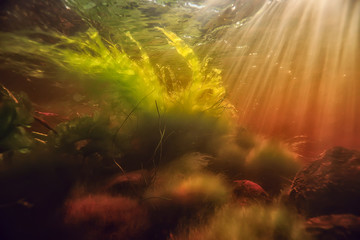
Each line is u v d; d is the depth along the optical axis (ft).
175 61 31.07
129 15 22.27
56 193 6.79
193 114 11.84
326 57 35.42
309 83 42.22
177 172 8.77
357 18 23.08
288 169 10.27
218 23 25.59
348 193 6.27
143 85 11.44
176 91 12.46
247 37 28.32
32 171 7.32
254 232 5.88
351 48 31.32
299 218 6.29
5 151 7.36
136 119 10.82
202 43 28.89
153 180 8.09
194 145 10.57
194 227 6.15
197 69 12.30
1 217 5.61
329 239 5.16
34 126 11.01
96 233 5.65
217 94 12.89
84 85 11.19
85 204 6.38
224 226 6.07
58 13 16.75
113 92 10.85
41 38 14.51
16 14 13.96
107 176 8.26
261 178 9.45
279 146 11.64
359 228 5.11
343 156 7.48
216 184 7.88
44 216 5.96
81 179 7.56
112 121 10.48
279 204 7.12
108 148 8.78
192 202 7.08
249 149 11.35
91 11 19.51
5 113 7.43
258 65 40.60
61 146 8.14
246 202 6.89
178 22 24.53
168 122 10.81
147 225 6.12
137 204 6.72
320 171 7.30
